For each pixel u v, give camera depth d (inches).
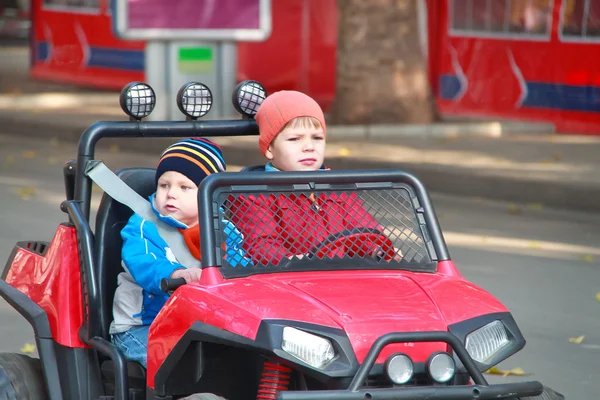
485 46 1956.2
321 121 461.1
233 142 1569.9
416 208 446.3
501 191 1344.7
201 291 399.2
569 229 1157.7
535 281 906.7
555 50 1844.2
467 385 383.9
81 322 467.8
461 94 2003.0
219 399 381.4
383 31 1777.8
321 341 373.4
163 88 1680.6
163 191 460.1
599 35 1781.5
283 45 2134.6
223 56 1713.8
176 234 462.3
